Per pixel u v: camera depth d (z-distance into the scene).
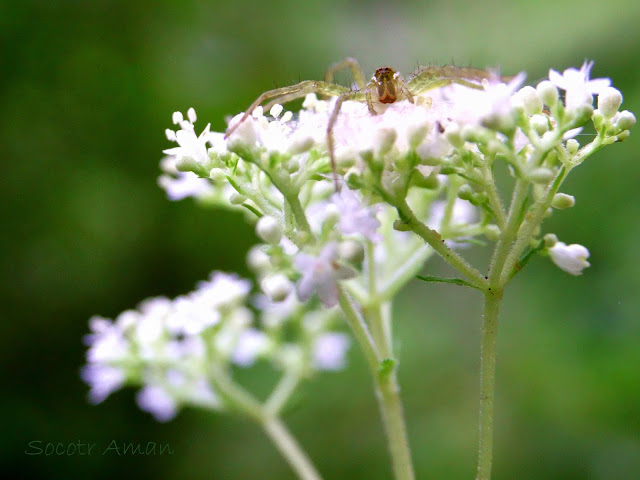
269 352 0.16
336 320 0.17
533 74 0.31
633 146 0.26
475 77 0.12
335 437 0.26
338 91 0.12
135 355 0.16
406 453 0.13
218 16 0.34
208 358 0.15
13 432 0.27
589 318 0.24
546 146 0.11
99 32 0.32
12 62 0.30
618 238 0.25
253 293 0.30
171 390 0.16
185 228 0.31
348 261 0.11
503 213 0.11
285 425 0.26
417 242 0.14
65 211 0.30
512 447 0.24
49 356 0.28
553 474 0.23
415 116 0.11
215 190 0.14
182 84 0.32
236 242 0.31
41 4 0.31
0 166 0.29
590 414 0.23
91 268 0.29
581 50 0.30
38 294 0.29
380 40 0.37
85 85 0.31
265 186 0.13
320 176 0.11
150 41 0.33
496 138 0.11
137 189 0.31
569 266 0.11
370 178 0.11
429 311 0.29
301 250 0.11
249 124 0.11
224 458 0.27
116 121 0.31
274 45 0.35
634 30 0.29
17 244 0.29
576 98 0.11
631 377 0.23
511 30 0.34
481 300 0.28
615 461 0.22
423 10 0.37
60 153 0.30
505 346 0.26
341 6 0.38
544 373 0.24
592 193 0.26
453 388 0.27
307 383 0.26
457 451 0.25
